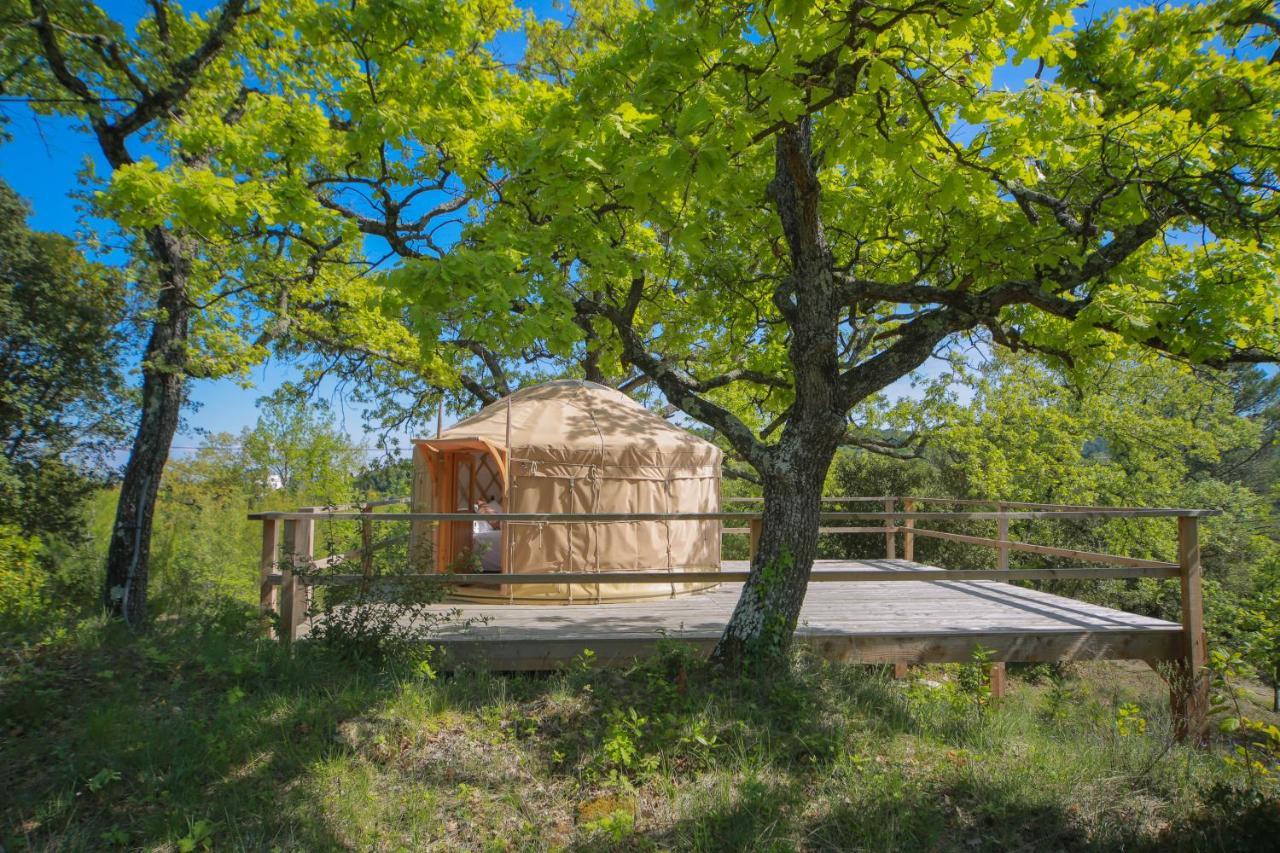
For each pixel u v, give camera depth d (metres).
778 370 9.23
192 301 10.18
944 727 5.41
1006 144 5.41
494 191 7.56
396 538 6.80
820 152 5.84
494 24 9.31
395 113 6.49
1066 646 7.12
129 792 4.16
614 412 10.38
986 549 17.81
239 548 15.43
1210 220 6.42
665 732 4.94
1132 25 7.09
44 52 8.37
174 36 9.51
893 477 18.91
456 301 4.99
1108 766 4.91
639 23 4.71
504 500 9.07
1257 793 4.08
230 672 5.56
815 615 7.96
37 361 11.43
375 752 4.71
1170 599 18.55
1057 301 6.23
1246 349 6.74
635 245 8.55
